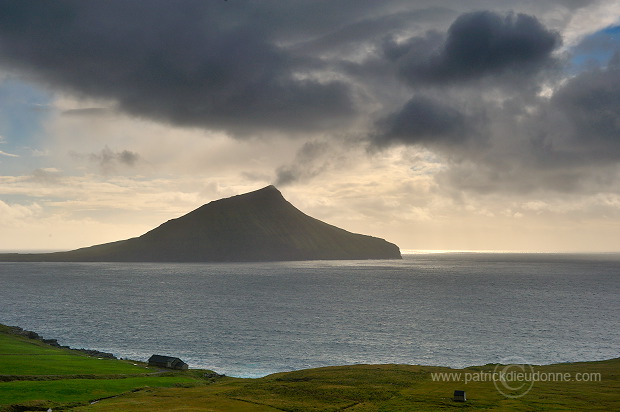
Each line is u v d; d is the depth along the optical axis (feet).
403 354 415.03
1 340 403.54
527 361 390.63
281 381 290.97
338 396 251.19
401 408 227.61
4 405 217.56
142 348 435.12
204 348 435.94
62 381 270.26
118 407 221.05
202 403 235.40
